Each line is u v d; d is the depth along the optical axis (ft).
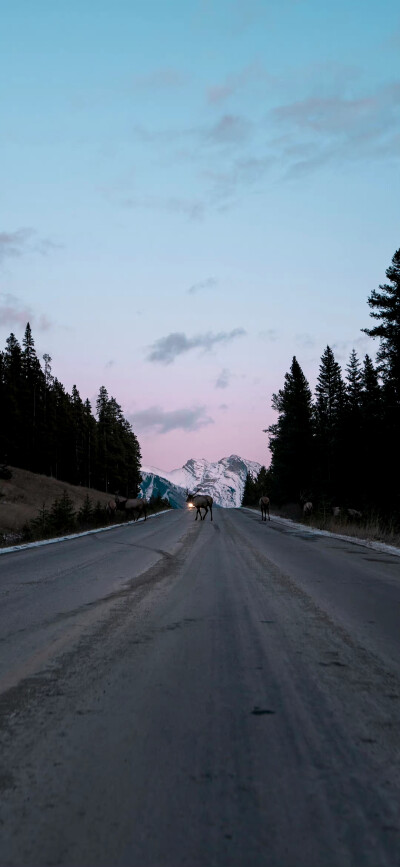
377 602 23.18
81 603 23.04
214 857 5.98
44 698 11.44
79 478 285.43
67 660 14.44
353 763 8.34
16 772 8.09
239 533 71.36
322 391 201.16
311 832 6.47
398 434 127.13
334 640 16.63
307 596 24.71
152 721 10.13
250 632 17.69
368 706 10.92
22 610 21.54
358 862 5.87
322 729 9.71
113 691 11.89
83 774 8.02
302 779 7.82
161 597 24.48
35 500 178.50
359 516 95.35
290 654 15.01
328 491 168.86
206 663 14.11
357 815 6.83
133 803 7.17
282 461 211.00
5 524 101.24
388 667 13.74
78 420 295.89
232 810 6.98
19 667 13.78
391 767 8.19
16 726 9.91
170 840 6.32
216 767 8.21
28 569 35.78
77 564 38.24
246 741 9.20
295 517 132.57
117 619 19.75
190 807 7.07
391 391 125.39
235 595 24.99
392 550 48.08
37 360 269.64
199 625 18.74
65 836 6.42
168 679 12.76
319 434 198.59
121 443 334.24
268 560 40.01
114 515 115.24
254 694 11.67
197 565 36.99
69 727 9.86
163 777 7.91
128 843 6.27
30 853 6.09
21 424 244.01
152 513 176.04
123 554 44.86
